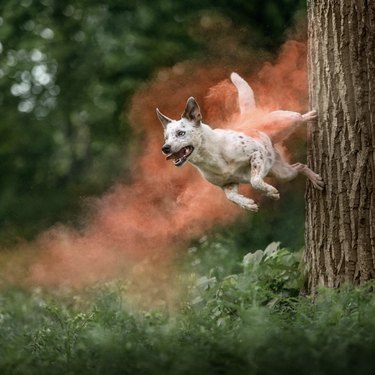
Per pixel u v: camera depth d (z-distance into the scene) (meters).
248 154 10.91
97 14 25.27
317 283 11.23
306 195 11.45
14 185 28.83
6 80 28.59
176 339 9.39
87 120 26.41
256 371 8.12
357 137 10.99
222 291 11.44
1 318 13.98
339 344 8.42
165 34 22.75
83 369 8.73
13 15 26.19
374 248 10.95
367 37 11.05
